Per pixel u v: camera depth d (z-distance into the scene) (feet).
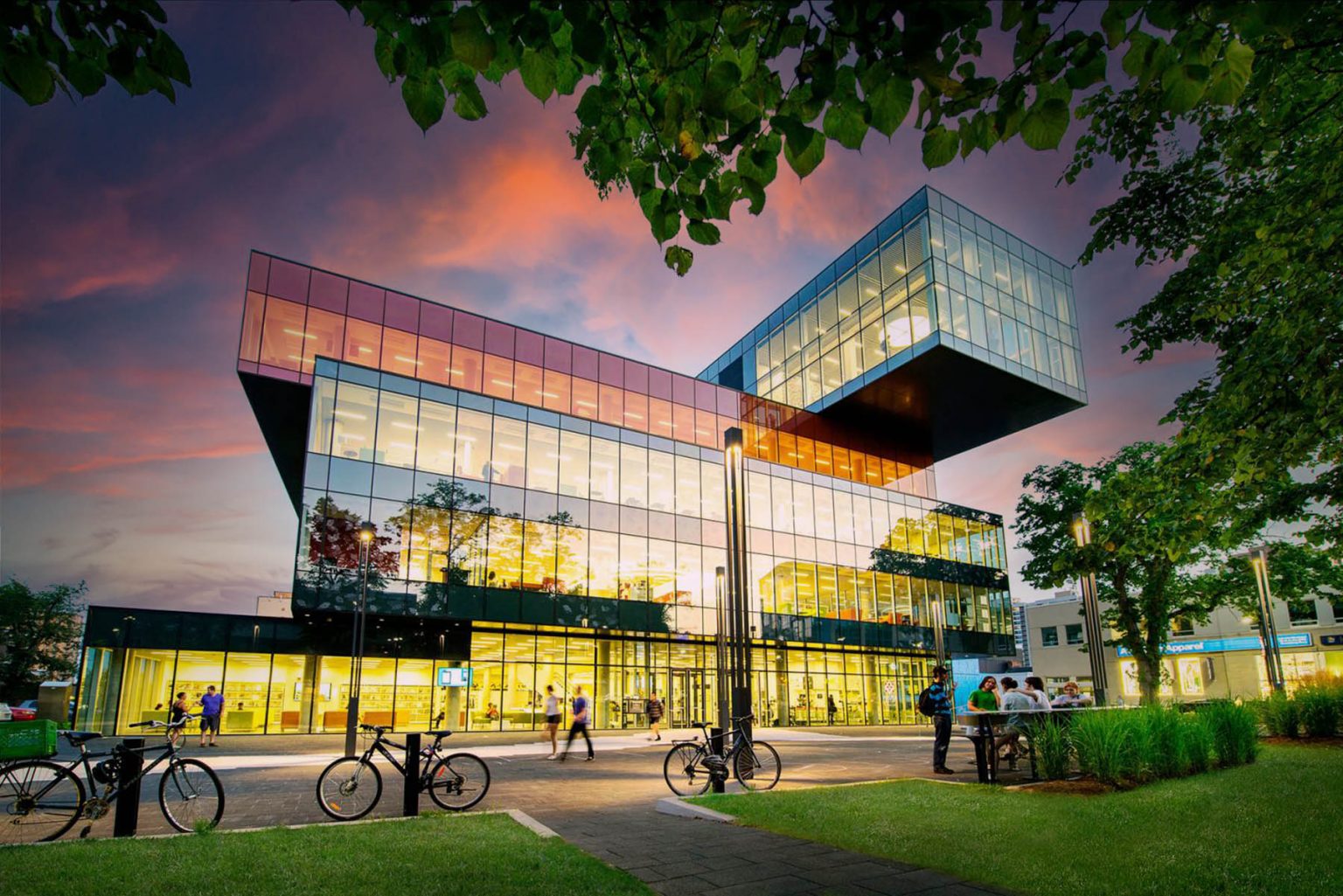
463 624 102.12
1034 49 10.31
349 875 18.42
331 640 96.17
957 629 152.56
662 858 21.74
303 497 88.58
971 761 51.34
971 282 131.95
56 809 24.34
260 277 98.07
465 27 9.29
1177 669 179.83
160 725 25.86
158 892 16.79
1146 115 23.94
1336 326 20.65
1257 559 84.33
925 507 156.35
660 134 12.30
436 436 100.17
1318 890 16.46
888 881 19.03
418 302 109.19
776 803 31.09
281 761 56.08
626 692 111.04
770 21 10.76
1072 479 101.86
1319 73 20.89
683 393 132.26
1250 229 25.46
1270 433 22.15
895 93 10.10
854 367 139.23
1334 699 53.06
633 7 10.70
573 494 110.01
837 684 132.46
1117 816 25.99
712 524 123.95
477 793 31.96
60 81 10.68
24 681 202.18
